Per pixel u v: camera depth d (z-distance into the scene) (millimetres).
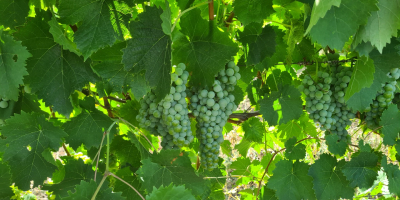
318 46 1052
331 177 917
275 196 920
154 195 652
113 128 860
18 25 787
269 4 825
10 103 819
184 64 815
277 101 945
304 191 916
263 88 1027
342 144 926
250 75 1032
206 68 818
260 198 953
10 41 702
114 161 1024
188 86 863
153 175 768
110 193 707
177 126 820
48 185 782
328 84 924
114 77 815
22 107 832
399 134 955
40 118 777
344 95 915
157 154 777
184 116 831
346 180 914
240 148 1257
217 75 852
